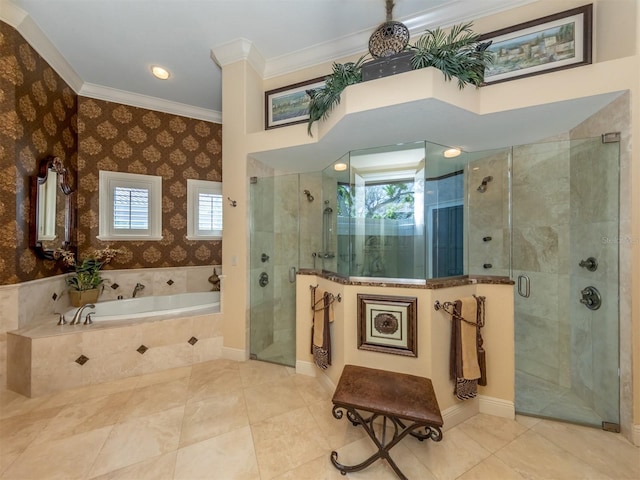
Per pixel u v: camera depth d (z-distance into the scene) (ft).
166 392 7.13
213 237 13.32
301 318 8.26
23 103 7.75
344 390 4.97
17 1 6.95
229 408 6.46
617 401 5.71
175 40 8.46
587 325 6.61
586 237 6.66
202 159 13.14
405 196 7.55
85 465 4.78
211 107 12.63
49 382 6.98
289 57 9.26
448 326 5.97
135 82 10.68
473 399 6.19
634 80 5.34
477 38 6.08
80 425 5.82
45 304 8.74
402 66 5.70
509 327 6.08
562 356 7.44
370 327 6.17
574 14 6.32
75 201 10.49
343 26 7.98
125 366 7.84
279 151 8.66
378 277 6.77
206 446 5.24
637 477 4.60
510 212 8.42
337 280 6.79
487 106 6.15
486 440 5.43
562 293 7.45
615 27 5.74
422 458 4.97
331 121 6.78
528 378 7.81
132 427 5.77
